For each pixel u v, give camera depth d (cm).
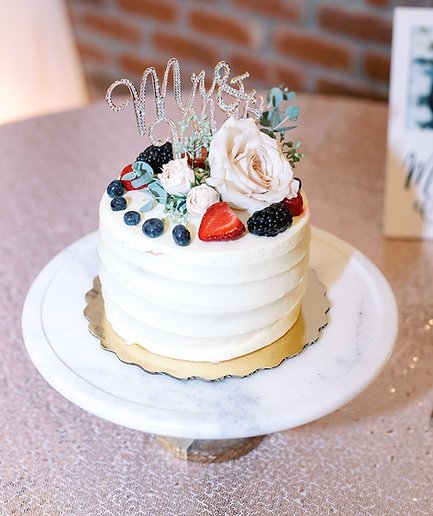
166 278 69
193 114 76
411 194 103
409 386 84
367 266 84
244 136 71
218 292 69
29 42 171
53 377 70
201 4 194
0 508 72
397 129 101
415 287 97
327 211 110
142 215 71
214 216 68
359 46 179
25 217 108
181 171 71
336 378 71
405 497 73
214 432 66
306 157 122
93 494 73
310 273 84
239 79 75
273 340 74
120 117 134
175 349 72
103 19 212
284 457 77
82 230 105
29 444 78
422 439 78
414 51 98
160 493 74
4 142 126
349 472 75
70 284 82
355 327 77
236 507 72
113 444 78
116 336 75
